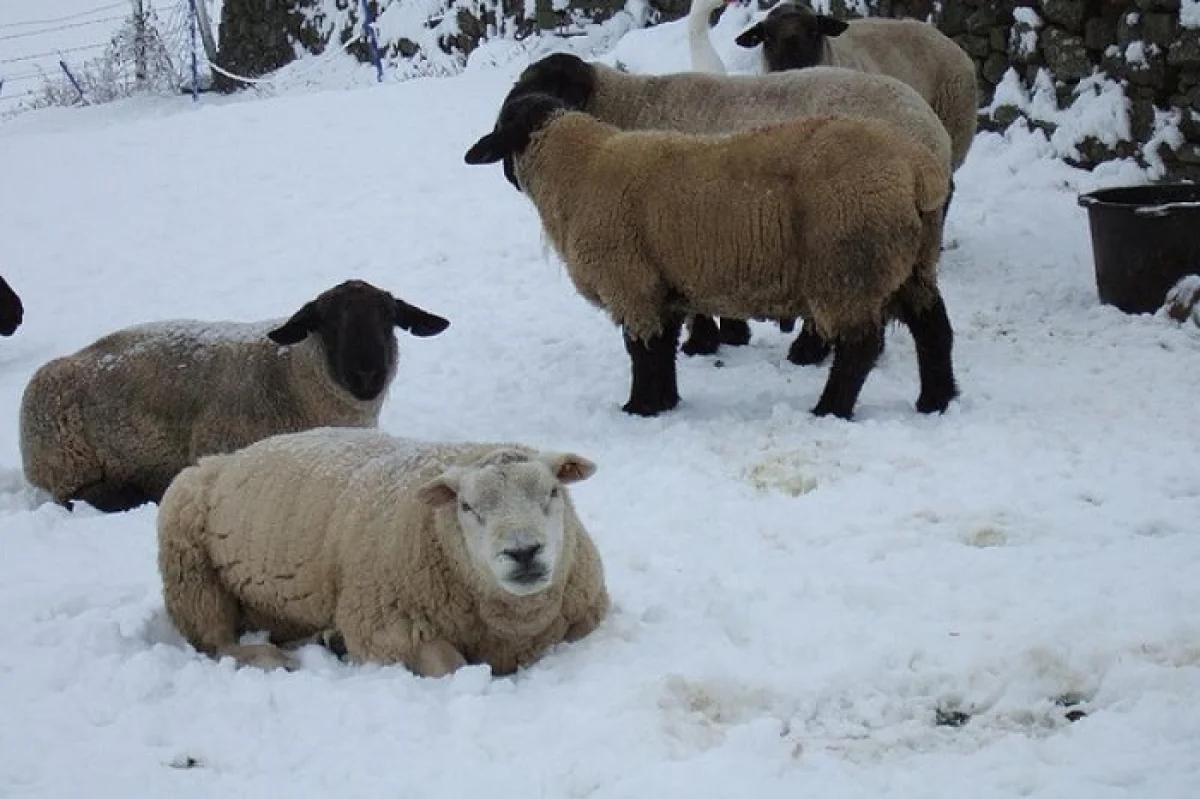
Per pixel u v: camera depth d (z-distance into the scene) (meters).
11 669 6.25
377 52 28.78
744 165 9.19
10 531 8.48
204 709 5.67
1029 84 15.61
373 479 6.16
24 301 15.27
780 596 6.51
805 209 9.03
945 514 7.47
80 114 32.09
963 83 13.85
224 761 5.28
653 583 6.78
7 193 18.98
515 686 5.74
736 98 11.75
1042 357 10.48
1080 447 8.44
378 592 5.94
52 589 7.26
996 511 7.46
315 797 4.91
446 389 11.15
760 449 8.81
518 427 9.98
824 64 13.35
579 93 12.10
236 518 6.38
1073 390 9.63
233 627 6.59
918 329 9.44
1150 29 13.88
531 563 5.50
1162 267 11.07
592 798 4.79
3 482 10.02
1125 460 8.13
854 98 11.23
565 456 5.85
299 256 15.67
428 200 16.98
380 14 29.88
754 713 5.44
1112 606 6.07
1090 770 4.75
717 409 10.00
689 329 11.40
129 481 9.62
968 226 13.95
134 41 34.88
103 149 20.62
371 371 9.02
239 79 32.06
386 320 9.20
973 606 6.20
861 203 8.88
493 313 13.22
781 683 5.57
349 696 5.61
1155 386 9.57
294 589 6.25
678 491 8.16
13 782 5.23
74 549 8.14
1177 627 5.78
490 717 5.39
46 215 18.03
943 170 9.17
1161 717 5.03
